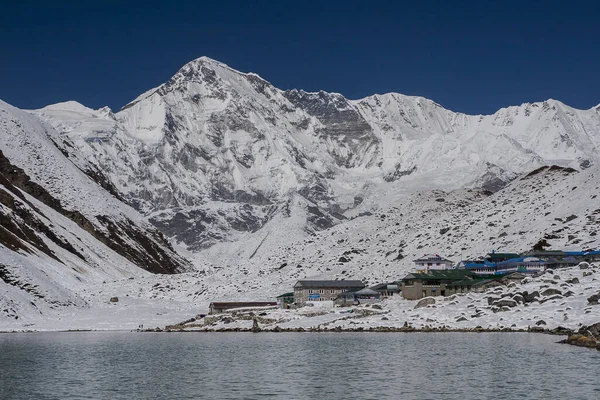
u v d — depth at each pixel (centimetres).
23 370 12812
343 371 12112
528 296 18975
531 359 12600
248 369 12588
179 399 10200
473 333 16988
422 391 10375
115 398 10331
